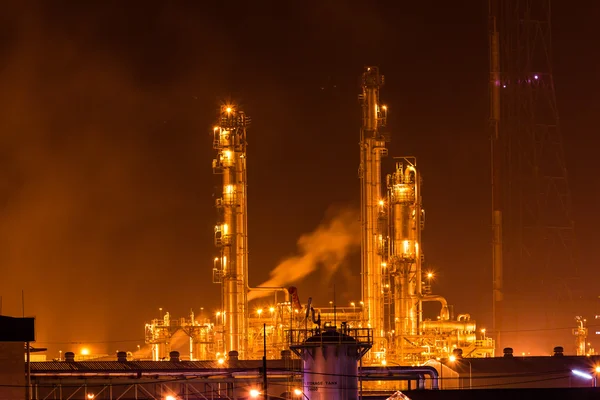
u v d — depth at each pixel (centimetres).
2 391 15162
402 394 16188
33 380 16275
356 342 16300
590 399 16038
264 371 15562
